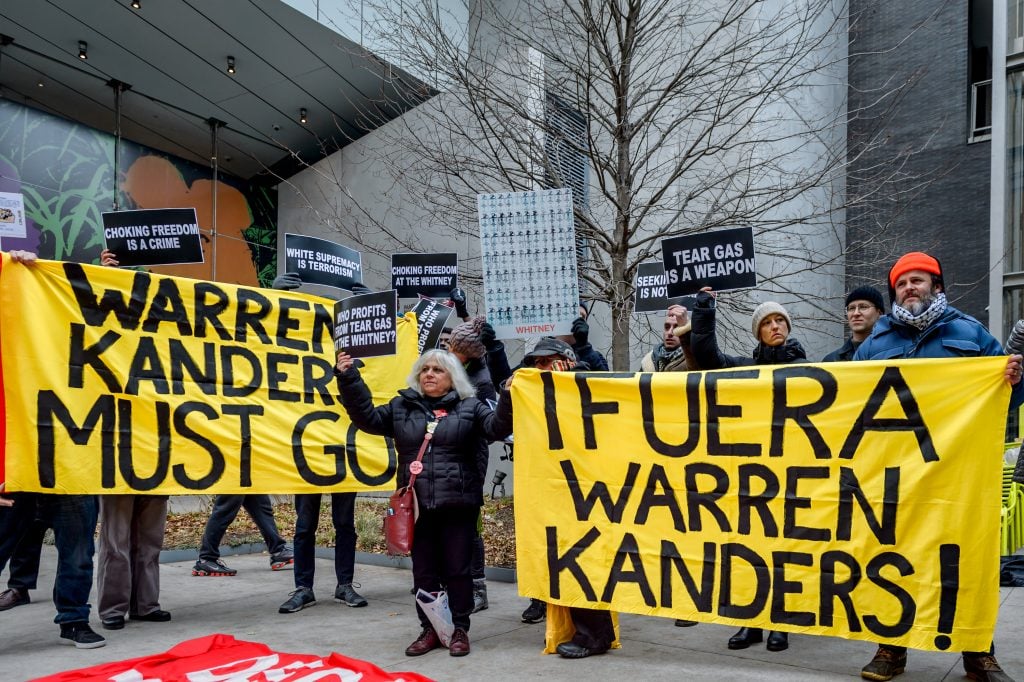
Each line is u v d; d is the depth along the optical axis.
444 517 4.88
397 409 4.98
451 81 9.89
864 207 11.47
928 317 4.34
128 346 5.49
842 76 12.66
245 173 15.97
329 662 4.38
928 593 4.04
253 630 5.33
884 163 10.83
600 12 8.74
